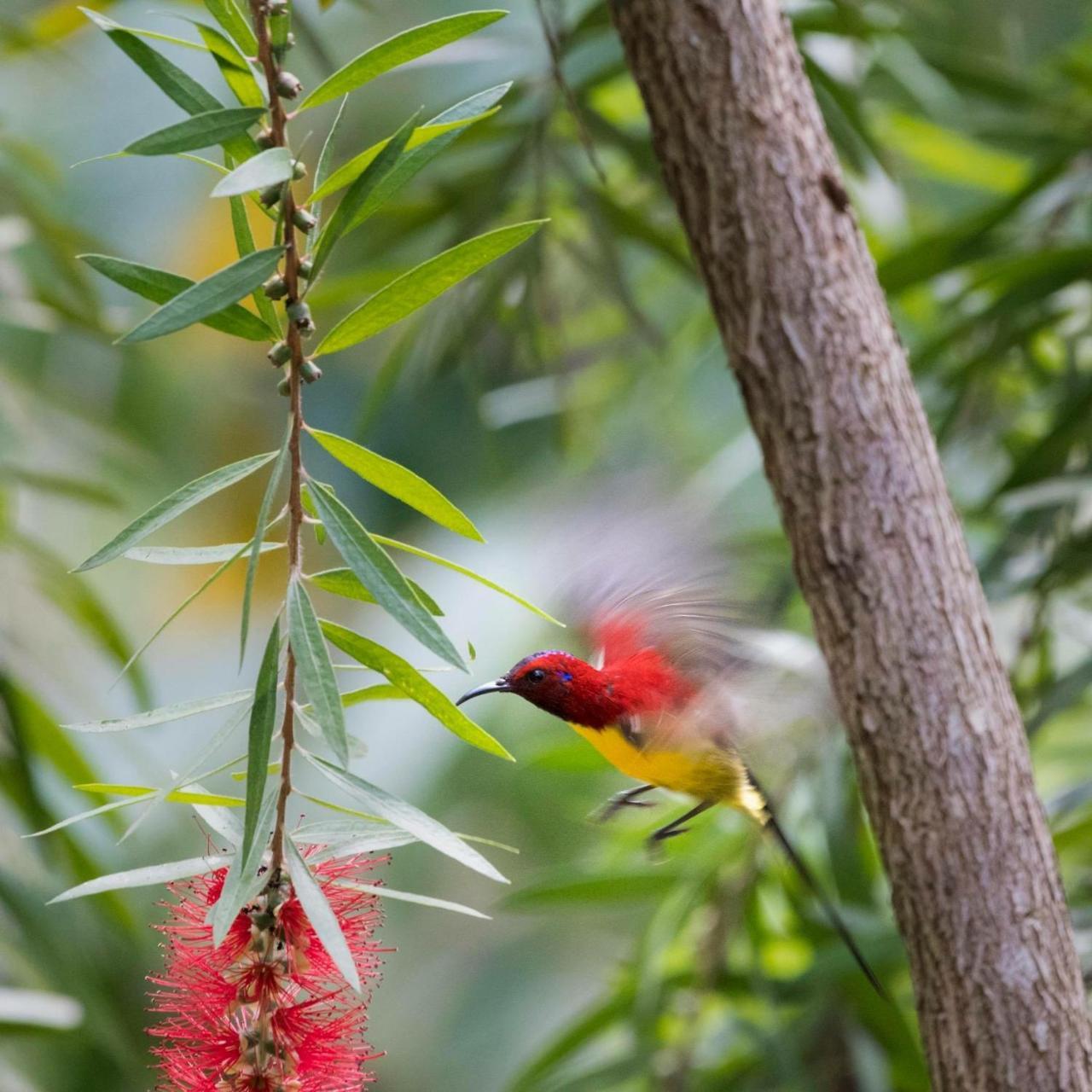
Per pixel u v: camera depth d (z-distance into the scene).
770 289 5.32
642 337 7.15
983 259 7.16
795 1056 6.16
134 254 10.77
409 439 10.67
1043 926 5.31
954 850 5.31
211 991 5.23
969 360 7.09
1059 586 6.50
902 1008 6.98
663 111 5.33
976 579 5.34
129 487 10.38
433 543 10.42
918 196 9.05
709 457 9.39
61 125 10.82
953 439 7.16
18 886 6.93
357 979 5.15
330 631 5.21
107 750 9.09
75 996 6.93
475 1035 10.74
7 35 7.04
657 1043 6.38
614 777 8.03
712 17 5.32
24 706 6.97
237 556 5.16
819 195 5.32
